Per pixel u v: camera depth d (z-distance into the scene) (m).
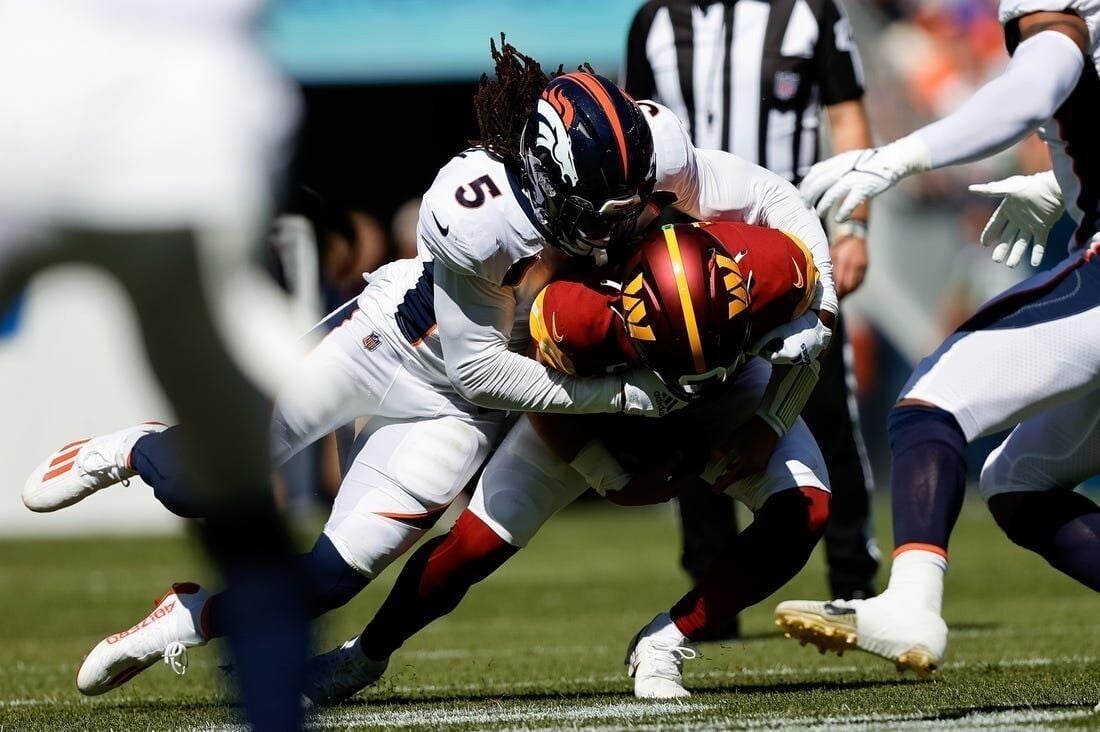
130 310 8.97
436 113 53.47
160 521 48.19
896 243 50.62
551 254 12.62
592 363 12.20
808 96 20.22
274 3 9.11
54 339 45.78
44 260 8.93
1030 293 11.80
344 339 14.10
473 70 42.66
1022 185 13.77
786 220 13.31
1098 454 12.90
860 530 20.45
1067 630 20.19
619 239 12.32
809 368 13.18
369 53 42.84
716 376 11.89
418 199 53.12
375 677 14.37
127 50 8.66
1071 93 11.84
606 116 11.74
